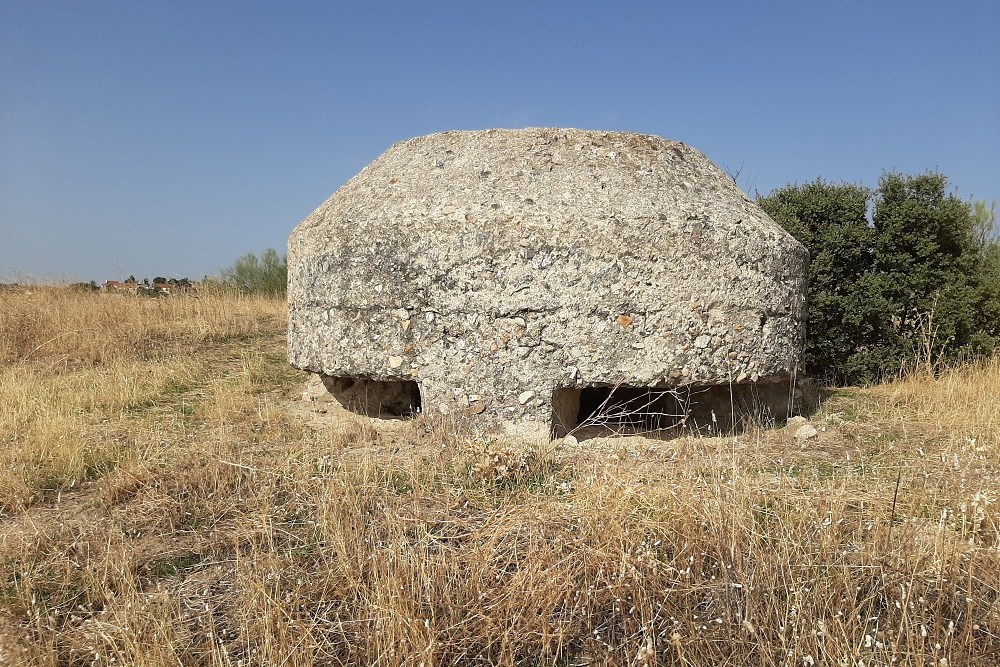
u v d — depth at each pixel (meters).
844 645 2.46
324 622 2.69
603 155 5.20
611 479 3.36
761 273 4.99
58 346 7.90
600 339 4.71
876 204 7.82
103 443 4.73
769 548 2.89
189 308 10.12
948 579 2.77
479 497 3.72
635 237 4.70
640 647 2.45
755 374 5.02
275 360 7.64
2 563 3.20
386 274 4.90
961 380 6.49
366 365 5.01
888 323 7.48
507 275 4.70
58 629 2.74
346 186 5.80
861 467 4.19
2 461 4.25
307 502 3.69
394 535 3.12
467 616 2.67
